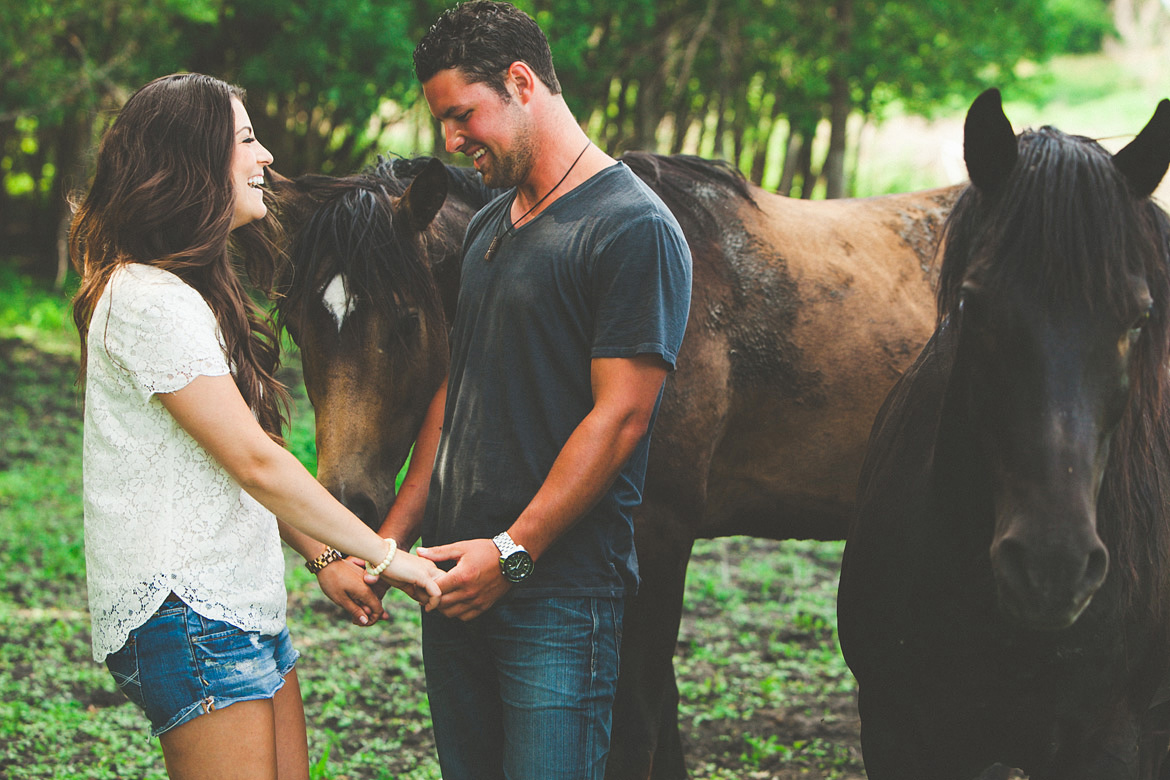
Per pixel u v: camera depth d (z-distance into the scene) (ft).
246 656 6.62
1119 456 6.86
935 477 7.34
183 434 6.54
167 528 6.45
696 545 23.73
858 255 12.00
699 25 43.29
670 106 48.39
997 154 6.43
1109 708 7.37
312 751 13.02
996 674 7.32
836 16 45.01
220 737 6.51
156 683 6.43
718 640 17.53
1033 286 5.97
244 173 6.92
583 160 7.34
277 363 7.57
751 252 11.28
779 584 20.85
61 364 39.04
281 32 42.83
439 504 7.64
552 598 7.14
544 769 7.13
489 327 7.35
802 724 14.15
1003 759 7.89
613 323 6.89
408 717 14.14
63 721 13.23
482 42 6.95
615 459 6.90
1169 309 6.43
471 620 7.29
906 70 44.24
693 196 11.28
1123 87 92.94
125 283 6.49
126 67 42.14
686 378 10.55
